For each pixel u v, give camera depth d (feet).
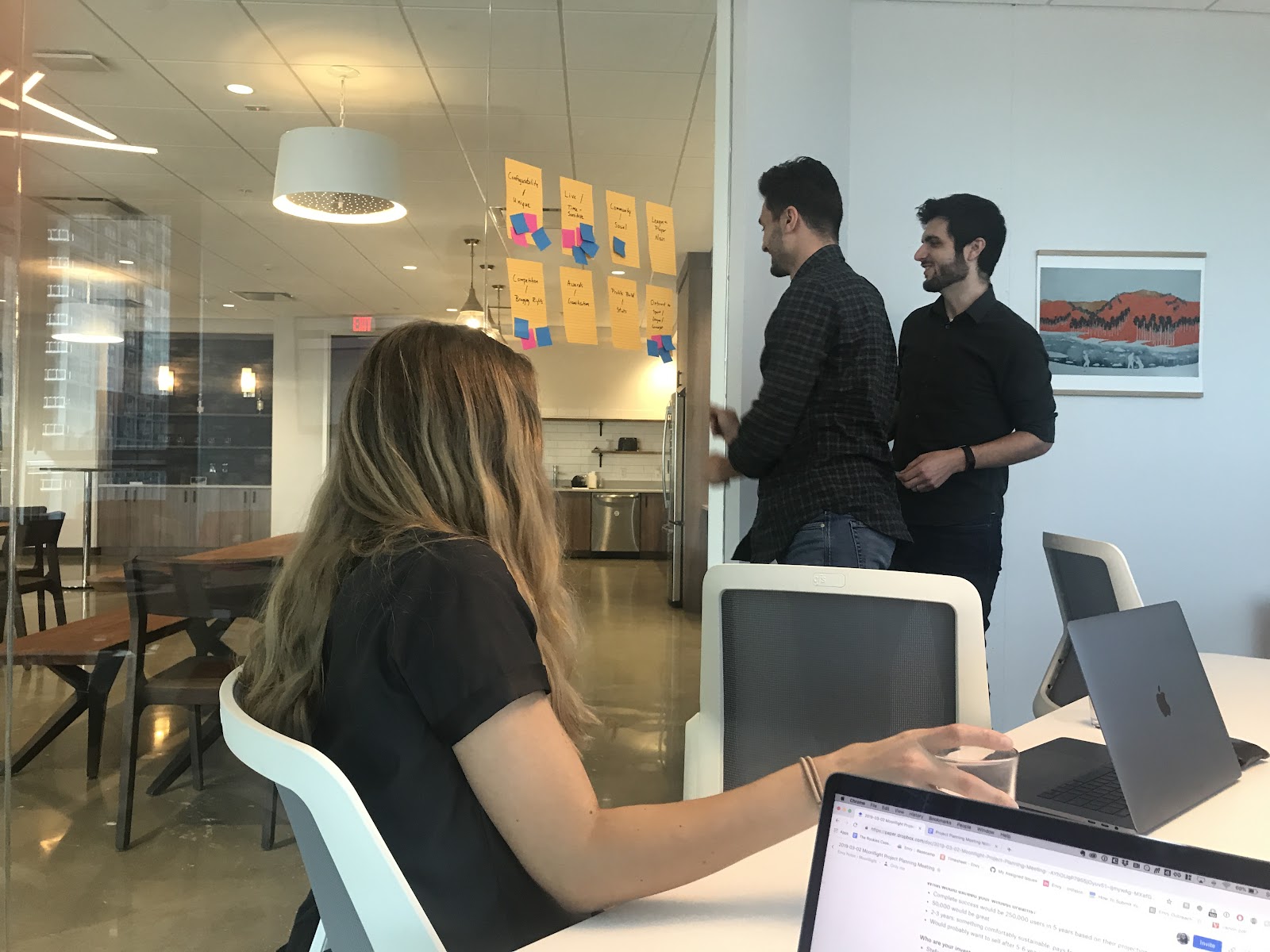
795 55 9.66
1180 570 10.59
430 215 8.80
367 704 2.51
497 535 2.91
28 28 7.73
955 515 9.56
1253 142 10.62
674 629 9.97
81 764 7.57
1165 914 1.66
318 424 8.89
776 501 7.25
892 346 7.48
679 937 2.32
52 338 7.79
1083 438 10.55
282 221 8.80
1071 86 10.48
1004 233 10.39
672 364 9.48
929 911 1.87
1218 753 3.63
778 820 2.41
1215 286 10.61
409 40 8.64
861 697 4.09
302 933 3.32
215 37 8.22
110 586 7.74
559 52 8.99
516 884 2.53
